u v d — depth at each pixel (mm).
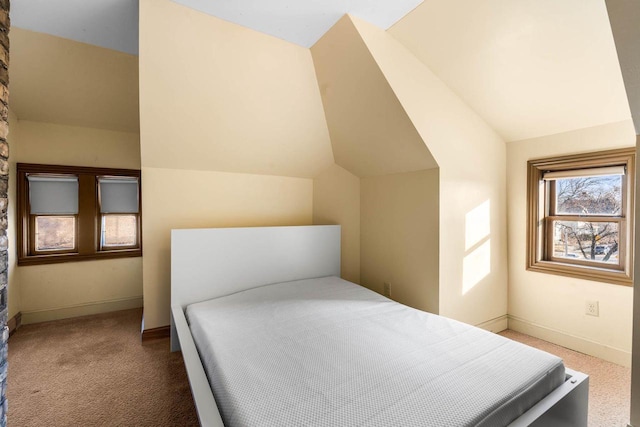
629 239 2186
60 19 1975
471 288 2650
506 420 1092
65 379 2023
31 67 2416
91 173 3211
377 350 1476
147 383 1983
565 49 1835
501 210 2877
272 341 1588
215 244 2553
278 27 2020
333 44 2133
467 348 1489
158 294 2633
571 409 1327
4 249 1318
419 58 2254
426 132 2330
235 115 2484
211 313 2039
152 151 2486
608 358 2266
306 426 973
